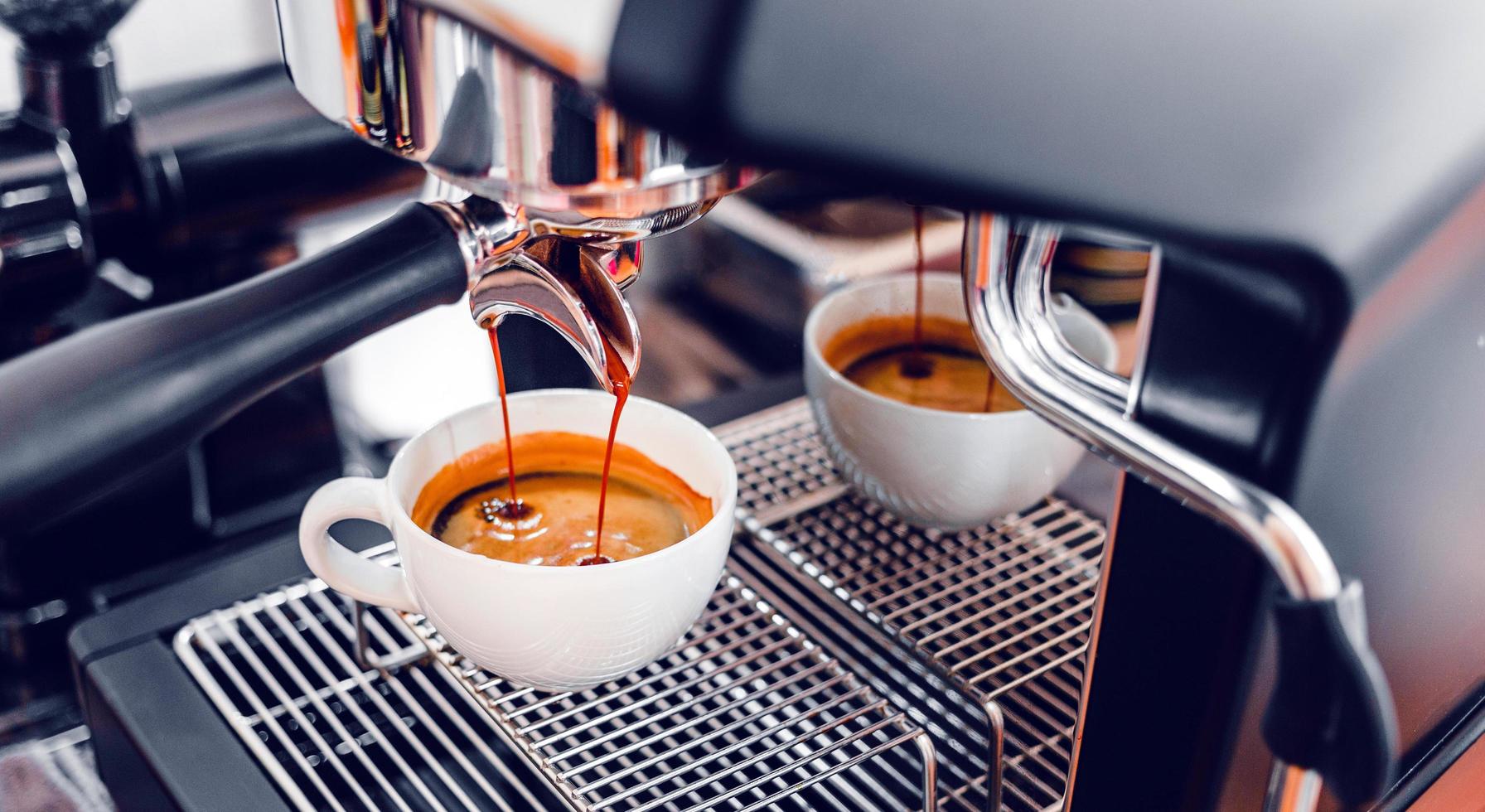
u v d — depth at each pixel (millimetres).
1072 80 171
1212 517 201
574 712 328
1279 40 172
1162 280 201
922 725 337
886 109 172
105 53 435
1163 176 172
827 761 327
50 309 461
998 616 372
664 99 174
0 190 424
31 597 494
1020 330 228
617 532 355
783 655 362
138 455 272
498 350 324
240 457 534
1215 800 228
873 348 435
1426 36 177
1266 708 206
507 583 298
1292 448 192
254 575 388
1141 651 234
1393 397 199
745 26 169
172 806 313
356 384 660
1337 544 206
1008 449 371
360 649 352
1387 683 246
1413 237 181
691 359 644
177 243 460
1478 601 265
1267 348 190
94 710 359
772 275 632
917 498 387
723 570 356
